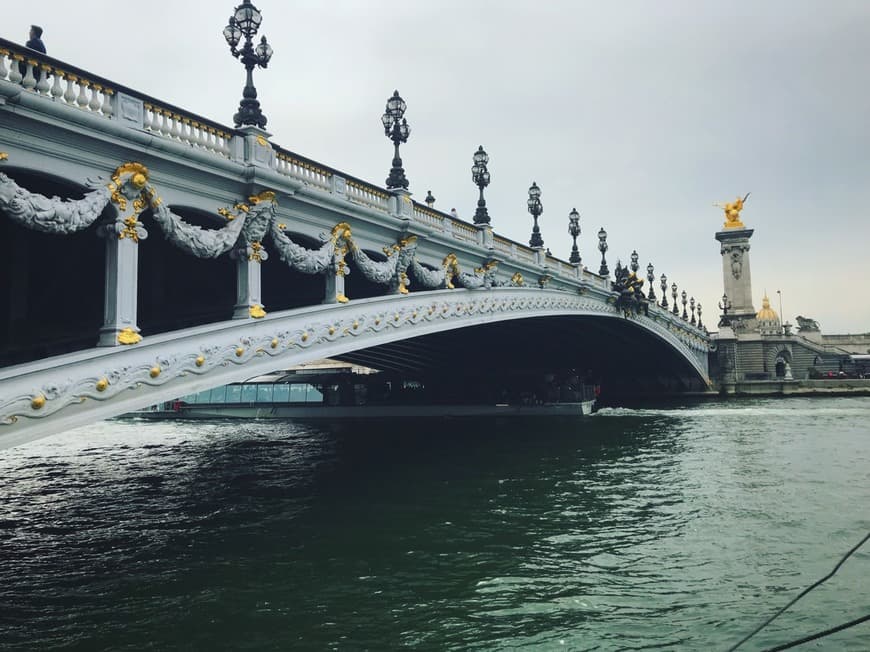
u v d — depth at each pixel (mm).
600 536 18188
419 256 27469
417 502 22891
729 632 11969
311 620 12516
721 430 45469
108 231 14664
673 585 14336
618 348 76188
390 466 31516
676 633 11922
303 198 20062
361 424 58906
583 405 61156
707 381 98938
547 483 26250
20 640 11703
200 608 13156
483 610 12992
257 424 65250
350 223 22719
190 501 24031
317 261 20625
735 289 123438
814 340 120938
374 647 11375
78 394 13367
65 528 19984
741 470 28469
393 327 24609
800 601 13352
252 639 11695
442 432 48594
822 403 76875
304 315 20031
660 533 18406
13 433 12289
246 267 18406
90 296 20641
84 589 14320
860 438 39344
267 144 18734
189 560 16406
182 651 11219
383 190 24859
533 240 42062
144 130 15344
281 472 30766
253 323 18031
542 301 40438
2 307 17750
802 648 11344
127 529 19703
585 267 51219
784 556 16203
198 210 17109
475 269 32469
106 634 11938
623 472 28578
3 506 23734
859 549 16641
